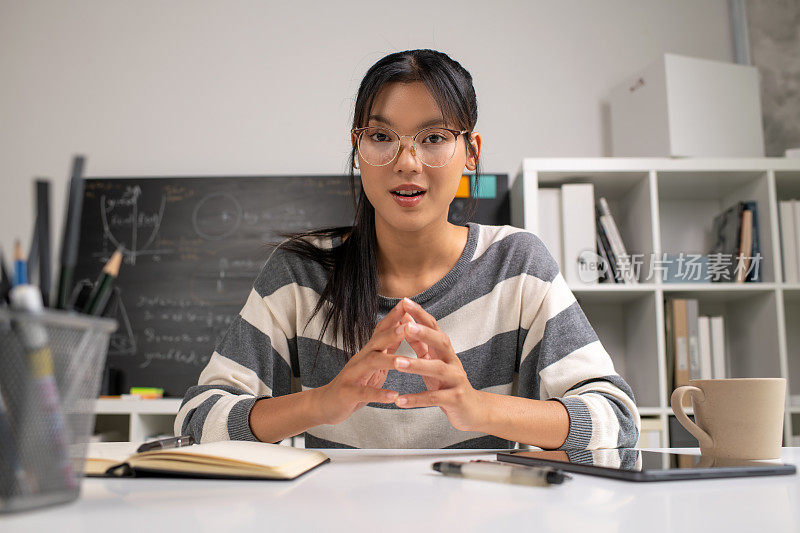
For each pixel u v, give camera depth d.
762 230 2.52
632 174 2.51
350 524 0.39
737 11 2.87
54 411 0.41
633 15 2.92
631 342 2.65
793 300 2.71
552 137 2.84
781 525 0.40
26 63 2.90
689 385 0.77
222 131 2.86
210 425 0.83
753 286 2.46
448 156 0.92
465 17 2.92
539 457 0.68
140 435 2.33
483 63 2.89
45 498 0.42
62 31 2.92
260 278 1.10
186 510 0.43
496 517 0.41
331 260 1.07
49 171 2.83
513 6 2.92
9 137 2.85
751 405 0.72
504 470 0.56
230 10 2.93
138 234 2.73
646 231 2.51
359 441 1.04
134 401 2.31
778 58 2.81
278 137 2.85
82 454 0.44
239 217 2.74
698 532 0.38
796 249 2.51
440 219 1.01
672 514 0.43
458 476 0.58
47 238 0.43
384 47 2.91
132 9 2.93
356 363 0.76
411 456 0.75
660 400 2.37
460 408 0.75
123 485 0.53
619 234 2.71
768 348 2.48
